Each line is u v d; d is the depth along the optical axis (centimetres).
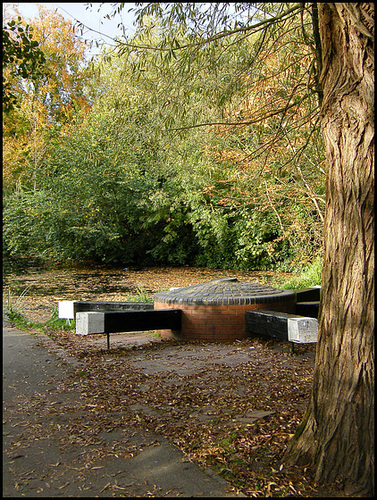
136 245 2406
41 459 304
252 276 1838
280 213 1398
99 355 603
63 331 813
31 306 1112
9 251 2498
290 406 394
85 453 312
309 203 1136
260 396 425
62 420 371
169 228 2273
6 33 627
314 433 286
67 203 2102
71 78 2541
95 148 2080
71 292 1393
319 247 1257
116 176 2116
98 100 2112
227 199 1368
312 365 535
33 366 540
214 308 685
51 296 1296
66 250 2228
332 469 269
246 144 1118
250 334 688
